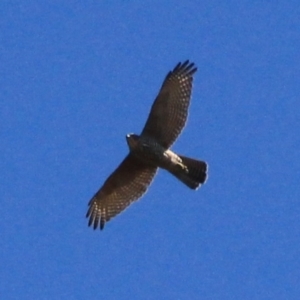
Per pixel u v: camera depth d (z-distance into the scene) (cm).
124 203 2973
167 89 2872
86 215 2991
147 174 2939
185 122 2867
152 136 2877
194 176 2880
